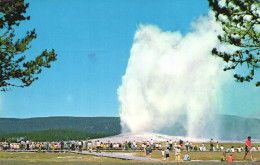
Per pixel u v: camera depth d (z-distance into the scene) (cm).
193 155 5206
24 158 5191
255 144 8262
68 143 7850
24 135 13400
